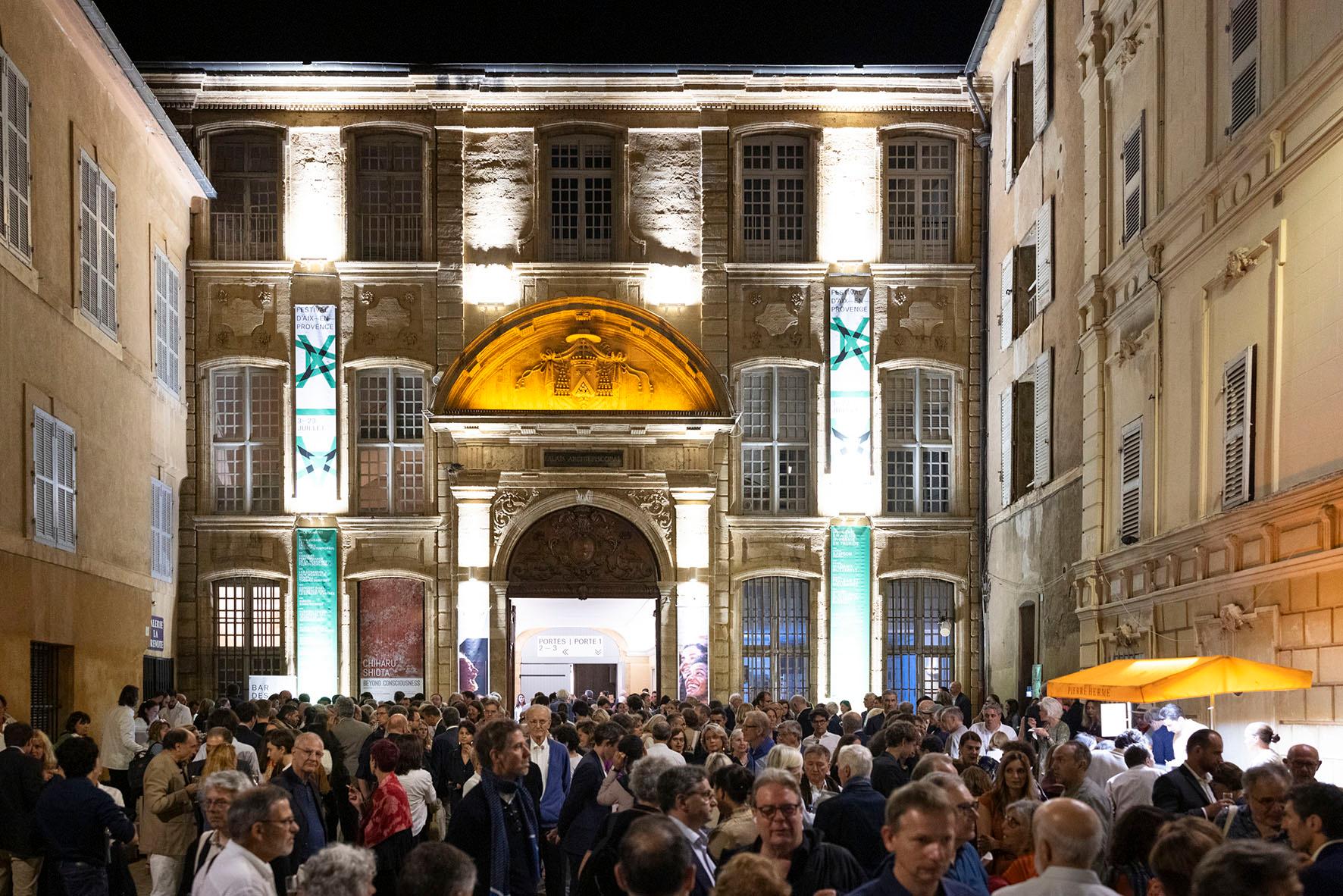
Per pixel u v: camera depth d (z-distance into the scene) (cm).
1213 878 506
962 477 3350
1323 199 1481
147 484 2916
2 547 2025
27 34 2208
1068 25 2614
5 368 2070
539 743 1362
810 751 1159
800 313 3353
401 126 3334
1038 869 656
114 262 2678
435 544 3294
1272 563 1598
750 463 3375
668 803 817
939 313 3359
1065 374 2602
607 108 3347
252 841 741
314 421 3306
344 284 3316
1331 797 756
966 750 1270
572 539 3297
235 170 3353
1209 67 1859
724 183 3347
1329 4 1463
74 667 2381
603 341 3259
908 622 3350
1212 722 1731
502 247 3316
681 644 3234
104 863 1152
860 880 791
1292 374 1570
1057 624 2622
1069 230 2589
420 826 1228
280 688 3225
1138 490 2141
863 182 3375
